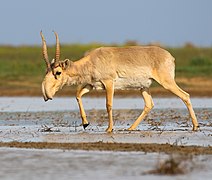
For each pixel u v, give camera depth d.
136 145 50.75
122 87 61.56
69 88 115.81
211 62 143.38
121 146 50.41
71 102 97.12
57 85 60.34
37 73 134.38
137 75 60.75
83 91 61.84
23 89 117.56
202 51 179.25
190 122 68.12
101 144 51.50
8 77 129.38
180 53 174.88
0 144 52.25
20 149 49.84
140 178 39.53
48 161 44.91
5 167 43.06
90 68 60.62
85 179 39.31
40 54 176.50
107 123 68.44
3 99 104.38
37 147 50.59
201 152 47.59
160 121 69.25
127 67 60.69
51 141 54.25
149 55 60.91
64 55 167.75
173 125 65.25
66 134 58.34
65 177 39.94
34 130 61.72
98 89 61.69
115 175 40.38
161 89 111.69
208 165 43.16
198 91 111.81
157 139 54.56
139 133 58.19
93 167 42.78
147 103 61.69
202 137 55.38
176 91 60.62
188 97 60.62
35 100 101.56
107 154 47.28
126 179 39.28
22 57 170.38
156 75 60.75
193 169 42.06
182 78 125.44
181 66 141.50
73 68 60.62
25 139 55.75
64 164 43.84
